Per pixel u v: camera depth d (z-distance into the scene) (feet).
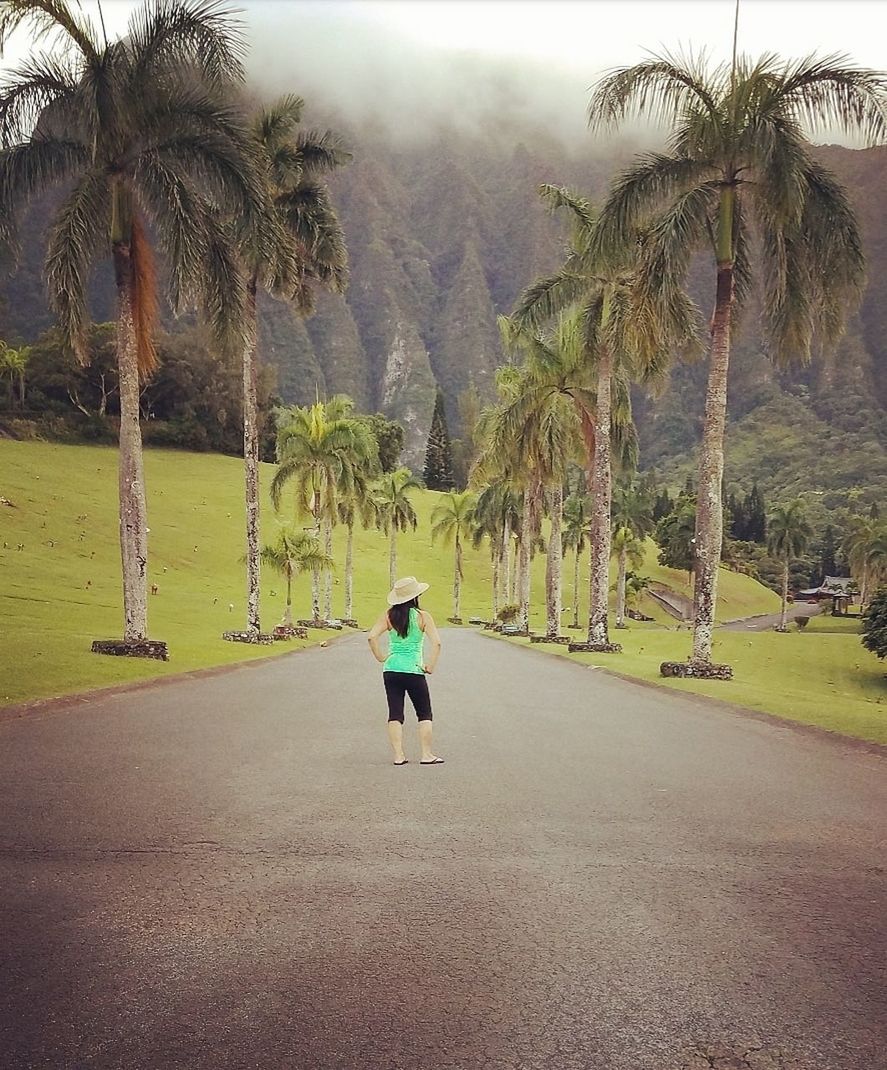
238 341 67.05
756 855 16.88
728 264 66.90
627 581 326.65
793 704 45.42
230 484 349.82
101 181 62.85
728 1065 9.19
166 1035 9.62
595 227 69.62
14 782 22.17
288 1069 8.99
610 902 14.06
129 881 14.73
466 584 339.77
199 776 23.38
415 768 25.14
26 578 159.22
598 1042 9.62
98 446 361.10
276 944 12.15
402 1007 10.35
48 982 10.88
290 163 96.43
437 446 554.46
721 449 66.80
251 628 102.01
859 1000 10.71
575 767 25.93
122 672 51.39
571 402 116.57
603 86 66.03
